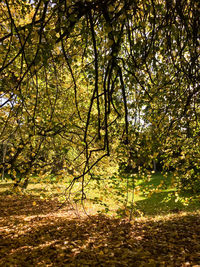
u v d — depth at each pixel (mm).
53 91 4902
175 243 5074
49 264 4215
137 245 5105
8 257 4535
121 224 6918
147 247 4953
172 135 4395
